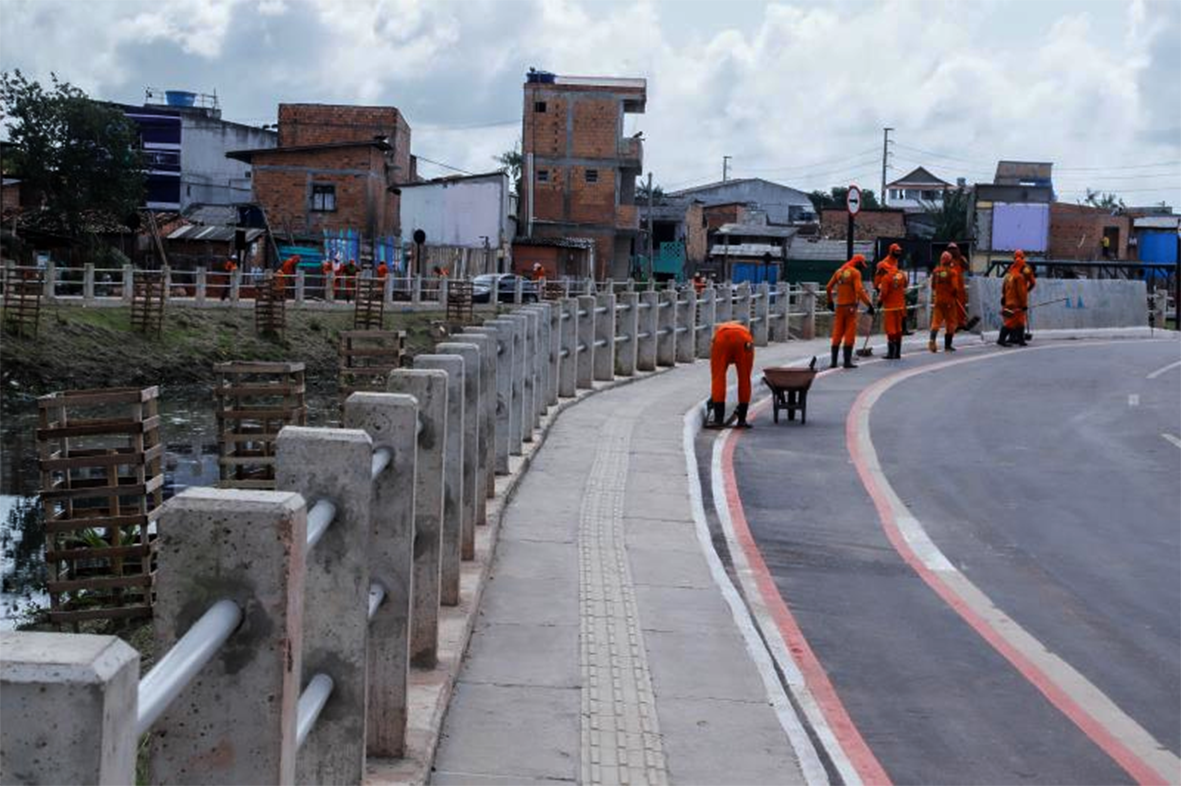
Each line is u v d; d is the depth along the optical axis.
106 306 43.16
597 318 20.84
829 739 6.87
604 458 14.02
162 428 32.19
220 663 2.87
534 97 75.50
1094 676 8.09
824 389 21.89
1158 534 12.15
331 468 4.16
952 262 28.73
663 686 7.05
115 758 1.98
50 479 14.80
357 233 64.69
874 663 8.23
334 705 4.22
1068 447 16.77
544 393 16.05
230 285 47.38
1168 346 30.98
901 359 26.88
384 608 5.30
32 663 1.92
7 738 1.91
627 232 76.00
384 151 67.12
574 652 7.48
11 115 52.91
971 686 7.84
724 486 13.83
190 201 69.69
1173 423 18.73
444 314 52.22
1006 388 22.38
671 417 17.34
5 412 34.25
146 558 15.00
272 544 2.86
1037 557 11.23
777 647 8.51
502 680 6.93
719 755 6.16
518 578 9.05
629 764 5.95
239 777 2.88
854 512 12.86
